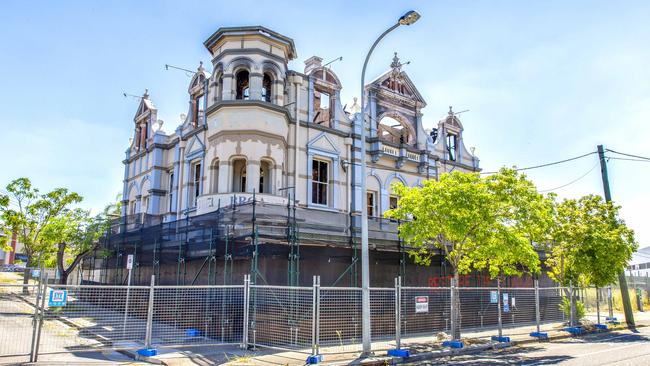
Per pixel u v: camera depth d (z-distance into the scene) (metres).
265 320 15.31
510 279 25.64
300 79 24.05
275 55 23.03
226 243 16.55
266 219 17.67
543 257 26.44
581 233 20.73
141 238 22.62
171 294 18.38
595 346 15.90
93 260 28.56
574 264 21.30
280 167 21.98
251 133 21.27
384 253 20.23
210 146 22.44
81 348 13.80
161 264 21.78
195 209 23.98
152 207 27.42
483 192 15.82
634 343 16.67
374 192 26.52
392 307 18.03
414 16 13.47
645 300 36.47
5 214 28.88
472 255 16.94
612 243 20.94
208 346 14.66
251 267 16.42
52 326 17.08
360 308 16.70
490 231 16.19
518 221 16.38
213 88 23.42
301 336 14.62
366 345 13.26
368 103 26.88
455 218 15.52
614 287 33.84
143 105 31.27
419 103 29.42
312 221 18.94
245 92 23.56
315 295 12.77
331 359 12.66
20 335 15.43
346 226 19.42
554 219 21.47
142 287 13.15
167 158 28.34
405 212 16.94
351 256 18.77
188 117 26.61
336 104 25.62
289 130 23.36
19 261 59.09
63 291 12.16
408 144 28.95
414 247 19.03
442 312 19.77
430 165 29.06
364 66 14.91
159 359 12.45
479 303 21.55
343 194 24.83
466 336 17.64
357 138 25.80
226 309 16.36
